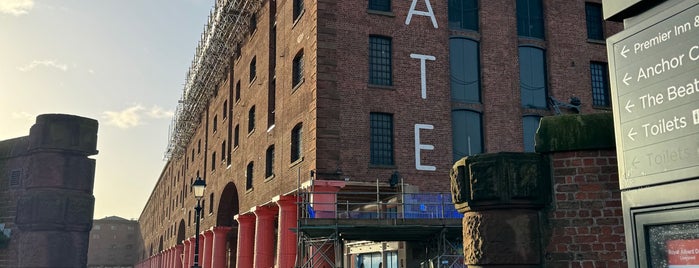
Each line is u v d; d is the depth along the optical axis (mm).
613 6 5836
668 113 5203
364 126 23969
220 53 44000
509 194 7059
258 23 34531
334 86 23875
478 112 26656
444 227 18812
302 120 25047
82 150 21344
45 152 20828
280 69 29125
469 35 27141
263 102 31844
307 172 23750
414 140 24578
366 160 23625
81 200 21234
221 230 42125
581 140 7023
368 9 25266
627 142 5652
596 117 7078
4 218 22844
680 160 5062
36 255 20219
